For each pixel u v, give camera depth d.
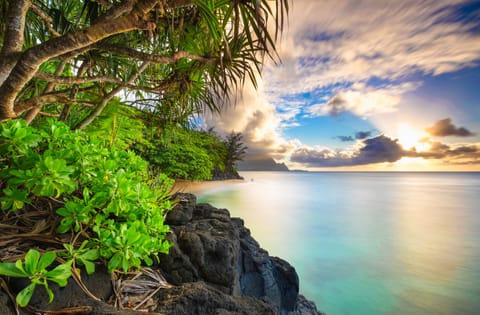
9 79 1.23
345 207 21.05
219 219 2.42
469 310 6.27
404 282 7.63
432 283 7.59
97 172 1.19
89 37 1.17
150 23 1.21
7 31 1.28
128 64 2.22
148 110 3.10
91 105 2.40
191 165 23.80
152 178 2.28
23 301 0.72
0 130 1.05
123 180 1.13
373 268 8.58
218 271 1.69
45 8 1.84
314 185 50.34
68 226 0.99
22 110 1.76
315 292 6.95
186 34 1.91
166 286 1.29
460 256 9.94
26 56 1.18
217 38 1.27
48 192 0.92
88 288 1.00
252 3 1.02
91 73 2.41
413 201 26.55
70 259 0.95
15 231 1.01
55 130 1.23
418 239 12.16
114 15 1.28
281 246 10.58
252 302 1.25
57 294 0.86
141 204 1.28
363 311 6.17
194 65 2.20
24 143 1.03
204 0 1.22
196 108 2.79
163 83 2.42
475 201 27.02
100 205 1.06
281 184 52.28
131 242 1.04
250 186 40.12
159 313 1.04
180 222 2.14
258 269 2.76
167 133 3.28
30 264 0.73
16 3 1.28
